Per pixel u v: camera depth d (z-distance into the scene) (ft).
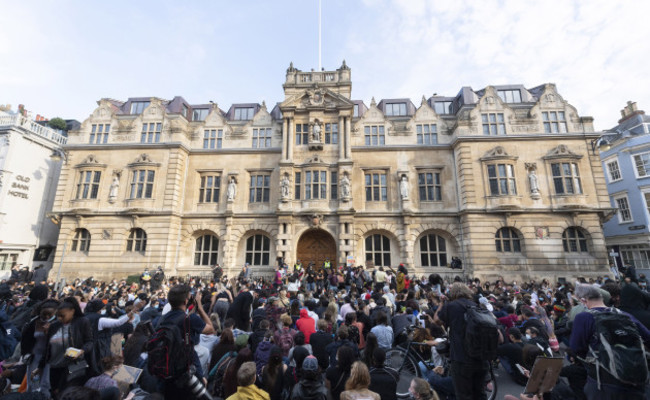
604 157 111.55
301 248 90.74
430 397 16.87
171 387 14.92
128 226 87.97
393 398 17.95
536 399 18.89
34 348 19.08
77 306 19.02
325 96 95.55
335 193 89.66
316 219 85.40
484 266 79.71
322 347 24.08
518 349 27.68
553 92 89.66
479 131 88.38
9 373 20.33
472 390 17.81
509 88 105.81
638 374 13.17
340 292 49.98
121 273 84.17
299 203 89.04
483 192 84.28
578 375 20.30
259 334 24.31
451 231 86.74
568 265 78.13
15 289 51.78
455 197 88.74
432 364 26.91
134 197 89.86
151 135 95.71
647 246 97.55
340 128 92.58
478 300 36.86
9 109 107.45
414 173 91.61
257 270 87.45
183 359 14.56
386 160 92.79
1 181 91.09
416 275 84.23
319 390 15.92
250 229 90.22
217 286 64.18
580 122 86.33
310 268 76.23
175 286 16.17
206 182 95.25
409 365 28.07
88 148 93.86
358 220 88.33
